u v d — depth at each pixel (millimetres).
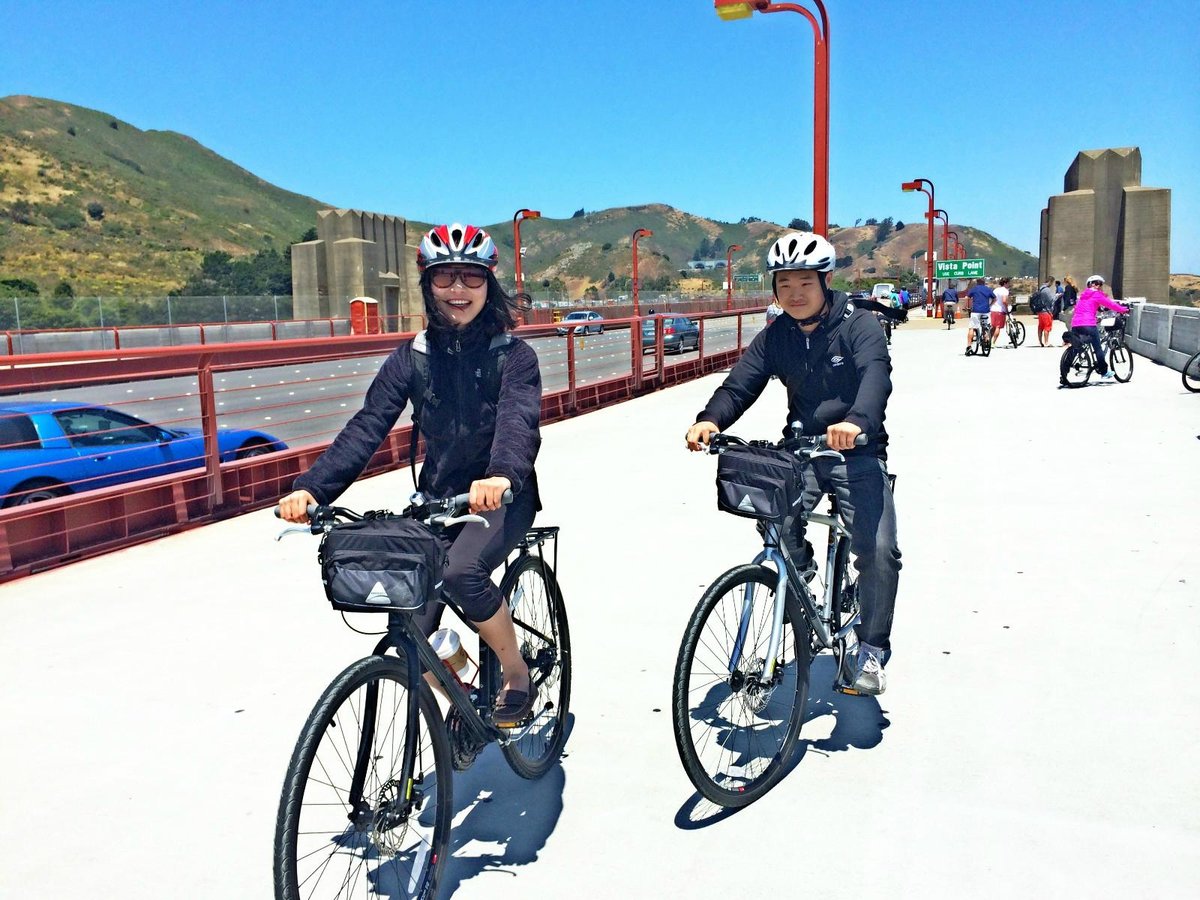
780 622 3250
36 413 8070
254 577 6102
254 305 44031
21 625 5254
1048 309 27469
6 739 3865
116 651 4820
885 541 3504
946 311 41594
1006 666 4270
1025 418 11602
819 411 3588
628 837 3061
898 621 4859
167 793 3422
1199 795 3174
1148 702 3869
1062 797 3193
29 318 36969
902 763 3461
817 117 16172
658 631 4898
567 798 3311
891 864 2861
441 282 2848
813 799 3244
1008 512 6965
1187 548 5914
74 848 3094
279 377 17641
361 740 2500
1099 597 5105
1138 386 14711
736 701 3609
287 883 2215
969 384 15875
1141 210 48938
